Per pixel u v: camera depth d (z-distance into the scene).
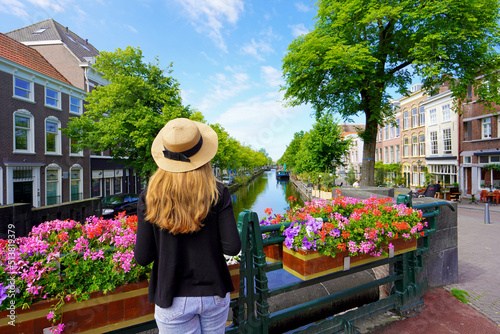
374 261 2.52
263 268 1.91
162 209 1.08
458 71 9.90
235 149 35.28
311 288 2.97
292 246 2.05
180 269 1.16
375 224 2.44
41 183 17.19
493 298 3.21
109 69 14.95
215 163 29.59
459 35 8.59
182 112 15.96
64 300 1.41
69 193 19.47
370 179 10.30
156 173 1.17
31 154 16.42
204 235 1.17
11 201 15.09
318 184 22.14
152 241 1.16
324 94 10.41
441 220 3.57
